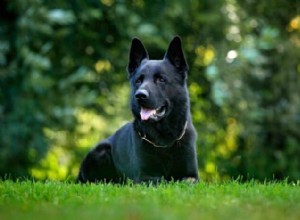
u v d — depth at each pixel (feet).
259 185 28.40
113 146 33.50
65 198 25.41
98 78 57.77
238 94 54.29
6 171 56.18
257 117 56.08
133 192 26.03
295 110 59.26
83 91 54.54
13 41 55.26
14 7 53.31
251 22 57.57
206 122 58.08
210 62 54.60
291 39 60.03
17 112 54.08
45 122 54.85
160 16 55.62
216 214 22.06
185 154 30.48
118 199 24.67
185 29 57.82
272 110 59.36
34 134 54.49
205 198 24.81
